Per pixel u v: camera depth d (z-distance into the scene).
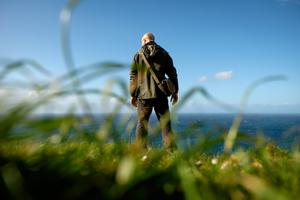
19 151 1.70
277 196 1.13
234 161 2.06
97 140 1.22
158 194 1.56
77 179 1.56
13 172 1.35
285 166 2.05
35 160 1.61
